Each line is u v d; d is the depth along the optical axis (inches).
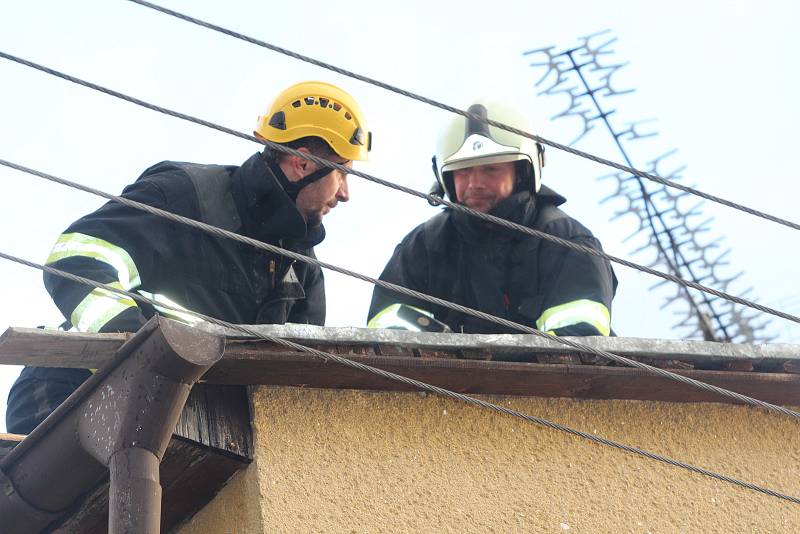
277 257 254.1
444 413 211.8
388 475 203.8
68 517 201.8
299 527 194.7
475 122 285.1
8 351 179.9
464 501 206.5
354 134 269.3
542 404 218.5
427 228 287.6
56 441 185.9
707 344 213.0
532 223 279.7
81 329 219.6
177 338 174.9
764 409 231.9
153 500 174.4
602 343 207.2
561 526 210.5
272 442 199.0
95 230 236.1
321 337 193.6
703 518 219.9
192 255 245.1
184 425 192.9
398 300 285.9
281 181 259.0
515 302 276.2
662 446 223.0
